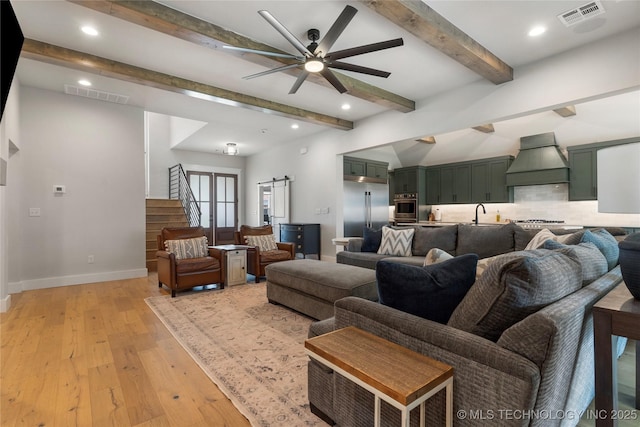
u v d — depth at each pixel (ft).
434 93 14.90
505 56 11.41
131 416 5.52
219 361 7.48
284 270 11.05
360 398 4.55
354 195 21.77
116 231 16.20
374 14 9.08
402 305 4.65
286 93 14.98
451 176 24.79
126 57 11.48
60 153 14.78
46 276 14.44
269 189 26.89
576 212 19.39
